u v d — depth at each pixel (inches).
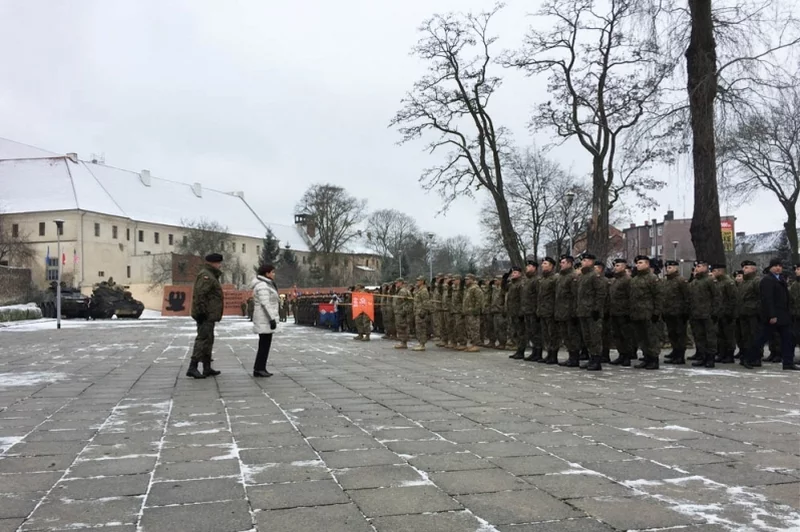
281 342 743.7
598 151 968.3
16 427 240.4
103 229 2874.0
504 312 619.2
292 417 258.4
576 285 452.1
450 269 3388.3
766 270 439.8
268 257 3088.1
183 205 3553.2
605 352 491.2
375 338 815.1
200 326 397.1
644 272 440.8
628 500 150.6
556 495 154.5
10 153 3127.5
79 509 146.5
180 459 191.0
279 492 158.1
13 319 1337.4
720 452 196.4
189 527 134.7
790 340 433.1
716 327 474.0
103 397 314.7
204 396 317.1
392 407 281.9
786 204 1269.7
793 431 227.5
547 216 1688.0
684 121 602.5
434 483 164.9
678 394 318.3
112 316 1643.7
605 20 918.4
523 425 239.8
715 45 586.6
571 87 964.0
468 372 424.2
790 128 748.0
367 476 171.5
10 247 2512.3
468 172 1088.8
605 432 226.5
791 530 130.6
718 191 633.0
